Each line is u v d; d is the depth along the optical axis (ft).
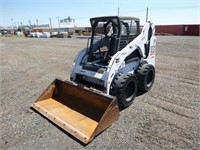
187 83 20.86
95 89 13.73
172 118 13.42
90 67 15.48
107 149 10.41
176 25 132.05
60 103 14.93
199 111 14.40
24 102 16.79
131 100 15.52
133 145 10.68
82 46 62.75
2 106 16.11
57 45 69.05
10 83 22.74
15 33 202.28
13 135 11.82
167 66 29.27
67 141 11.15
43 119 13.55
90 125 12.13
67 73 26.81
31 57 42.39
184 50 45.85
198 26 121.39
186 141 10.91
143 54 17.65
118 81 14.12
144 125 12.60
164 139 11.13
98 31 16.69
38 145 10.85
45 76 25.49
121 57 14.69
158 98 16.90
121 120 13.24
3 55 46.50
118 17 14.43
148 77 18.57
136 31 17.17
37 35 145.07
